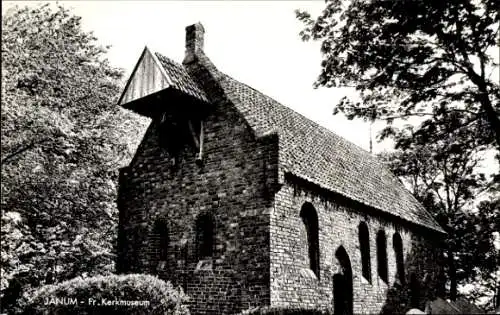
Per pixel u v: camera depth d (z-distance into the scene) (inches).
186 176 613.0
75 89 700.7
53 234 676.7
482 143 514.9
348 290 640.4
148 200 649.0
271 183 522.0
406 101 478.6
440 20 413.1
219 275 538.3
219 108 606.2
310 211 597.9
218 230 555.8
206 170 592.4
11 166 613.9
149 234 633.0
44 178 641.6
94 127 726.5
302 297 533.3
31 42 675.4
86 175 694.5
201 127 614.9
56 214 692.7
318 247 581.3
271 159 531.8
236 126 580.7
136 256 639.8
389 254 775.7
